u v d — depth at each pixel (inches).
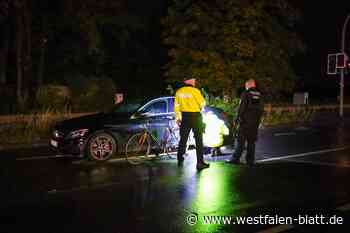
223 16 770.2
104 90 827.4
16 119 570.3
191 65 769.6
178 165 387.9
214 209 255.3
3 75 847.1
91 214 247.1
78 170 372.2
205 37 778.2
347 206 260.7
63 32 855.7
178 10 791.7
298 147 510.6
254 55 795.4
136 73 1082.1
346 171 365.4
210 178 338.0
